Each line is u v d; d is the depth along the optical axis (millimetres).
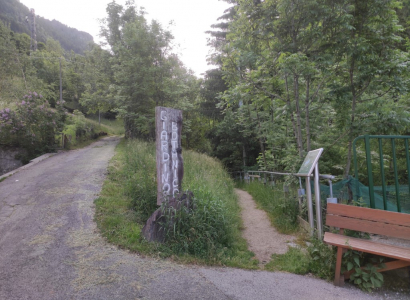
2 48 22391
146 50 17266
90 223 5160
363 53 6469
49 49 61406
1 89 20312
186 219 4742
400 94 6664
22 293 3137
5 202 6535
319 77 7508
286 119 11250
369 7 6441
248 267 4145
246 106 14000
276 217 6820
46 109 15742
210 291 3281
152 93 17844
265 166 13500
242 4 7688
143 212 5785
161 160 4859
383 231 3596
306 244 5109
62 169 10023
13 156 14492
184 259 4137
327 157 9836
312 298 3229
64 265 3752
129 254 4137
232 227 5598
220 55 8602
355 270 3559
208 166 12430
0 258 3965
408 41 7355
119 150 15469
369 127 6641
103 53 26391
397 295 3350
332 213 3936
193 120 24109
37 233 4766
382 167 4297
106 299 3033
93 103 29438
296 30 7203
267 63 7660
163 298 3086
